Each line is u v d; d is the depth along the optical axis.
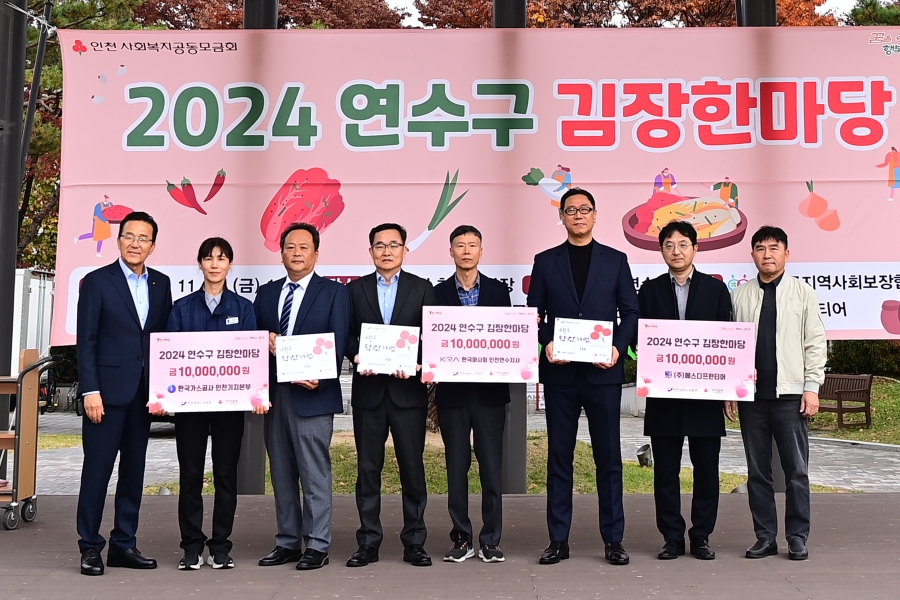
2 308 6.19
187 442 4.29
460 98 6.32
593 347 4.28
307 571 4.20
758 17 6.50
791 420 4.45
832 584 3.90
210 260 4.37
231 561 4.28
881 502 5.98
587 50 6.32
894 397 14.88
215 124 6.33
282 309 4.45
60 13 13.45
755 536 4.98
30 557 4.52
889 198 6.20
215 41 6.36
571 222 4.45
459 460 4.41
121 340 4.29
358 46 6.36
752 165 6.25
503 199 6.27
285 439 4.39
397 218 6.28
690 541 4.53
